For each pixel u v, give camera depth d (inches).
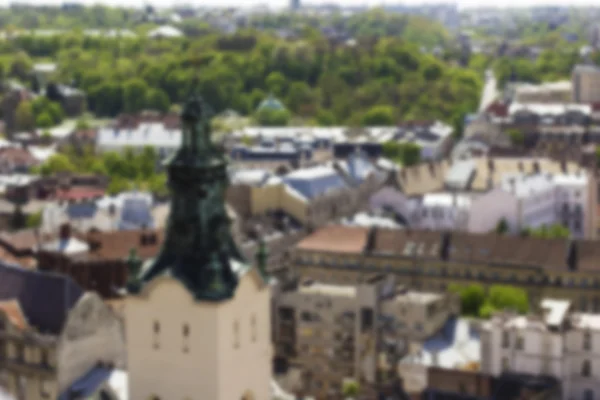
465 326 7849.4
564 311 6855.3
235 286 2987.2
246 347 3078.2
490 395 6466.5
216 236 3034.0
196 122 3006.9
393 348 7795.3
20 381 6210.6
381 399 6619.1
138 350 3058.6
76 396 5999.0
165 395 3046.3
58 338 5974.4
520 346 6683.1
